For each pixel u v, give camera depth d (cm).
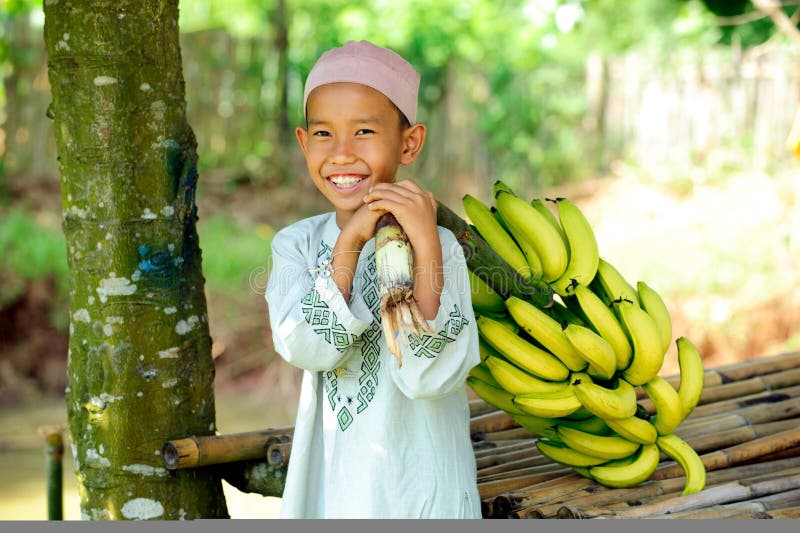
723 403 304
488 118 1174
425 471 207
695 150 1064
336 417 212
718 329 782
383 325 192
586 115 1156
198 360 257
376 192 200
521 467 269
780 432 279
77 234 249
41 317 812
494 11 1140
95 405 249
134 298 246
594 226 988
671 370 777
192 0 1145
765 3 733
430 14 1105
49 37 247
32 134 1023
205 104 1105
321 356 203
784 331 769
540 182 1157
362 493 206
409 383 198
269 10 1109
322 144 210
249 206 1030
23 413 758
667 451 247
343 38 1106
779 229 843
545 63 1197
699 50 1095
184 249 254
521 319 234
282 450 249
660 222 938
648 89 1110
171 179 250
